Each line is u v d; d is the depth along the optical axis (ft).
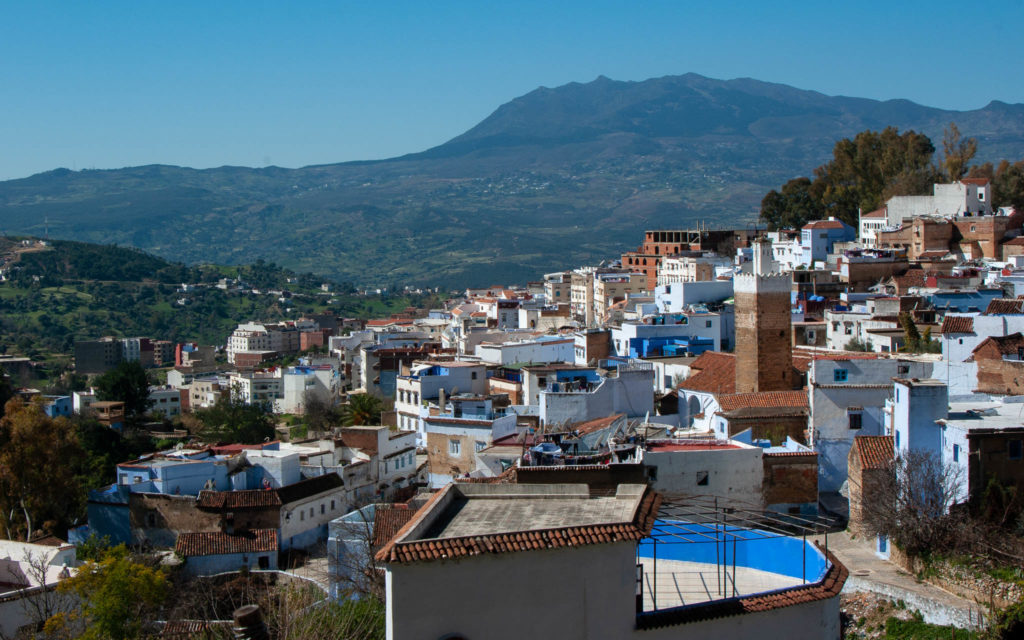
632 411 293.84
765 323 314.76
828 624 112.27
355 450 337.72
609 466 178.40
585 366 386.93
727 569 128.06
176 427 579.48
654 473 198.18
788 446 227.61
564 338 467.93
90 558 239.30
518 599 95.04
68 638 177.58
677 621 102.12
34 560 213.66
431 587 93.15
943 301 413.80
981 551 189.98
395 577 92.63
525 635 95.30
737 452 202.69
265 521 287.48
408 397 394.52
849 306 436.76
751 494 203.51
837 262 531.91
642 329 417.69
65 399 591.78
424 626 92.94
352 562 230.27
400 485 344.90
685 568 129.39
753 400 272.51
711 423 271.69
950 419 211.61
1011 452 200.85
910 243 563.07
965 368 271.28
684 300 472.03
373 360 556.51
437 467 307.99
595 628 97.55
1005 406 223.30
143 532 294.46
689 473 199.82
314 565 279.90
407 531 96.63
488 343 493.36
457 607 93.66
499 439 288.30
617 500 109.81
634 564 98.99
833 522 208.03
